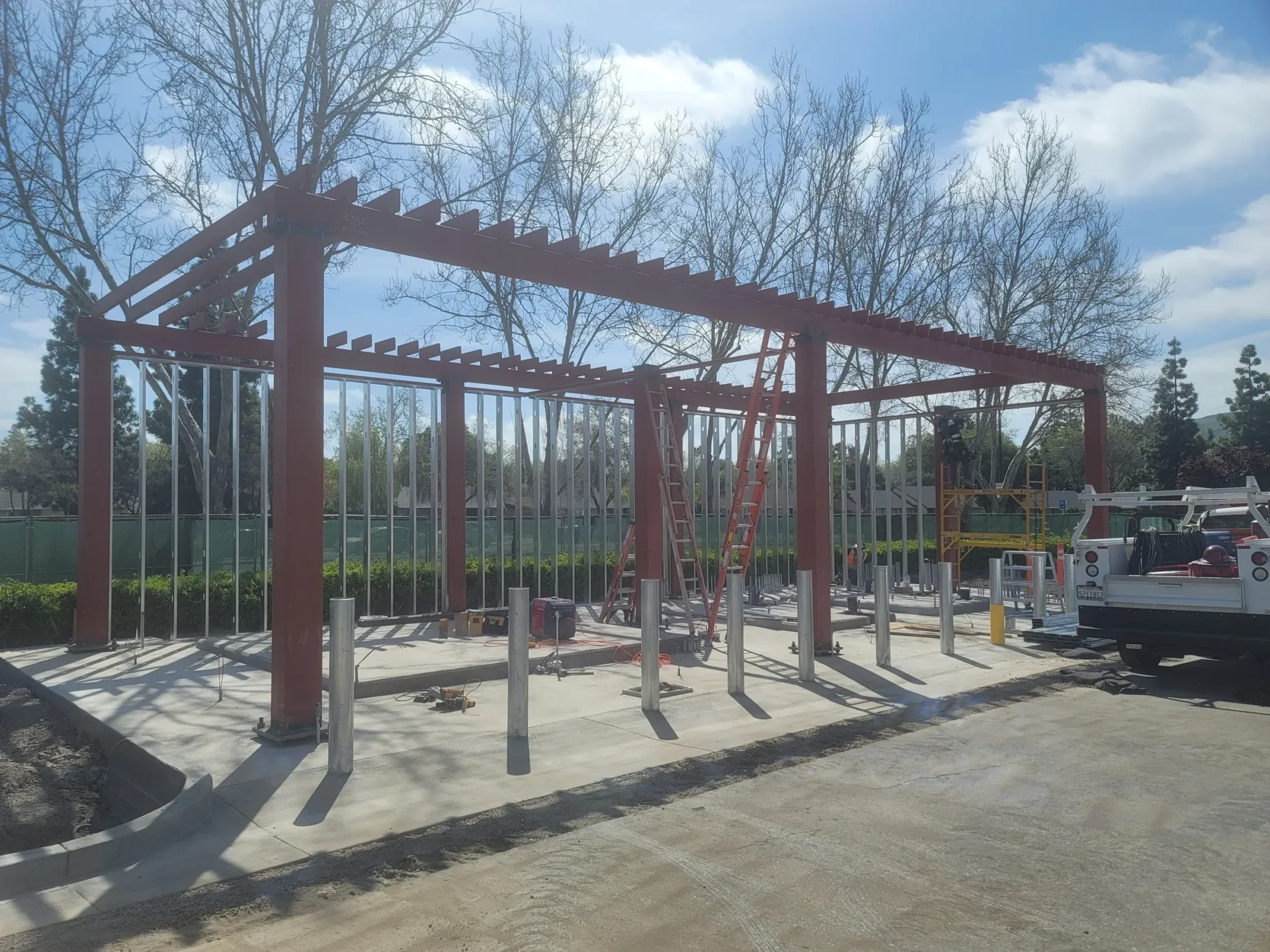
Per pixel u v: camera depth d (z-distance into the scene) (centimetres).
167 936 379
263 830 501
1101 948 368
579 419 1783
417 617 1276
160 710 759
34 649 1113
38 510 3819
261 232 704
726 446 1772
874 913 402
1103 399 1495
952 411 1752
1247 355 4450
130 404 3562
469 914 401
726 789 585
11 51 1555
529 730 721
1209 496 954
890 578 1820
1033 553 1592
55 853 434
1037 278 2756
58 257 1677
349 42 1700
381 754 648
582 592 1633
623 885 432
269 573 1273
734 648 866
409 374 1272
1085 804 556
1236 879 439
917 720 782
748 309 991
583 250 846
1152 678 999
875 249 2598
